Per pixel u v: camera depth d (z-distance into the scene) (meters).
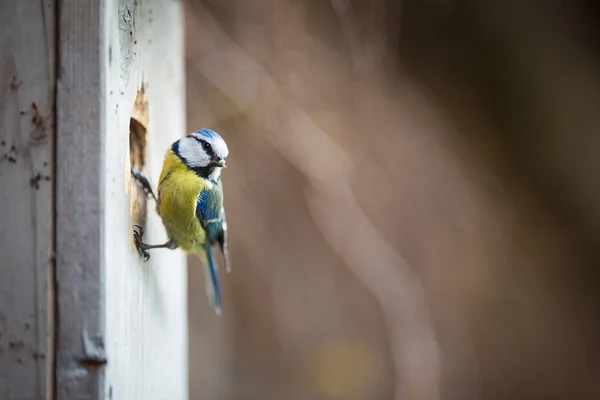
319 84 11.27
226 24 11.01
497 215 12.40
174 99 6.16
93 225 4.18
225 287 11.51
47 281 4.17
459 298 12.12
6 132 4.24
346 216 11.29
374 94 11.62
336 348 11.67
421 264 11.92
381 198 11.72
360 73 11.48
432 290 12.00
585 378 12.45
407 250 11.88
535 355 12.51
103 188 4.20
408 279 11.38
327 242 11.51
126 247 4.61
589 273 12.75
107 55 4.25
